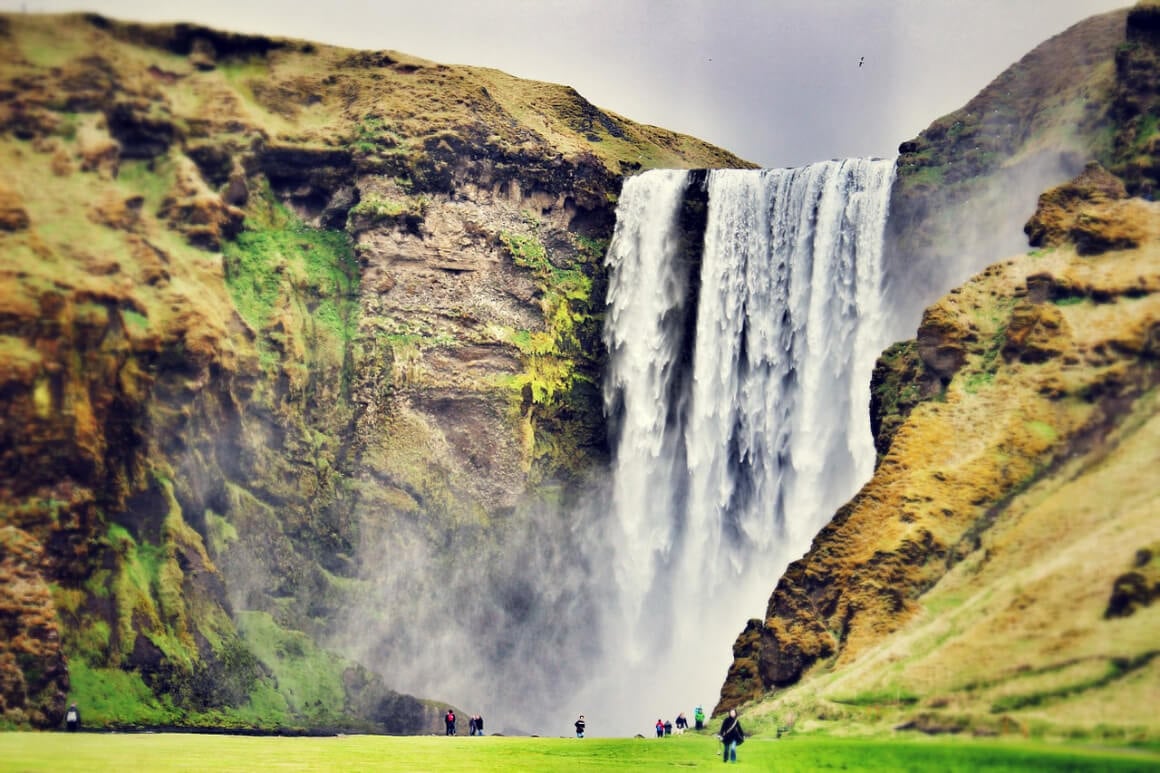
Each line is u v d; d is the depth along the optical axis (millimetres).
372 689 122062
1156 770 70500
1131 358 96500
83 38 132000
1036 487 94625
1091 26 123875
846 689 87812
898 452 100312
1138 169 109500
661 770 79375
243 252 132625
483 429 135125
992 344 102812
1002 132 125188
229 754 86250
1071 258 102625
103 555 114062
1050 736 77625
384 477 131500
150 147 131875
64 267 118125
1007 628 84750
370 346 133375
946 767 74688
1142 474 90125
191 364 121875
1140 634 79750
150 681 111750
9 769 77312
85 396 115188
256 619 122062
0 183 119312
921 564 95562
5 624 106188
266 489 126438
